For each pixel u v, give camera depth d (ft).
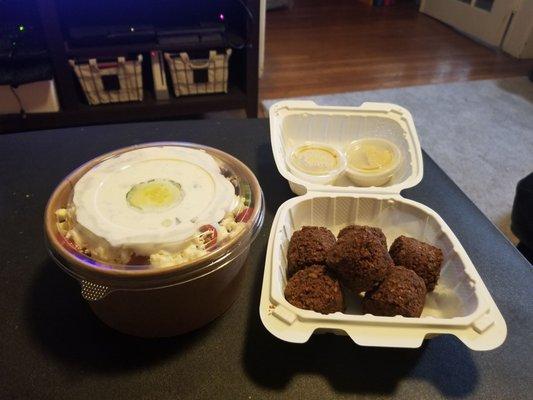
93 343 1.96
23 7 5.91
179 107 6.71
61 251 1.74
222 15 6.68
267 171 2.99
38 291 2.18
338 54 9.88
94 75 6.15
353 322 1.73
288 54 9.79
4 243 2.42
